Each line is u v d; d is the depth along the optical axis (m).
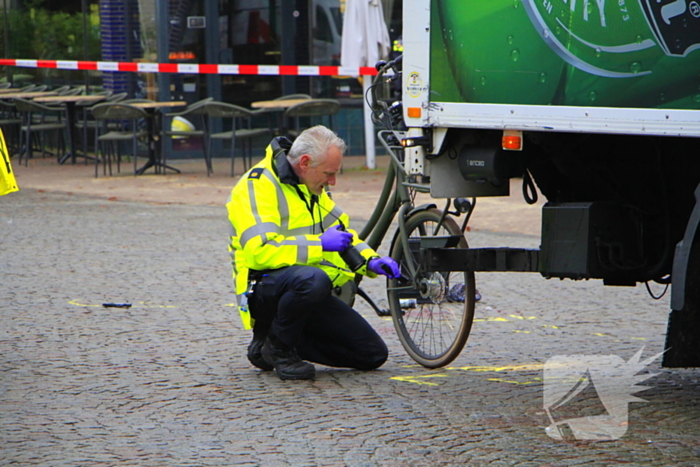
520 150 16.47
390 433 15.04
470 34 16.12
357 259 18.17
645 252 16.38
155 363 19.48
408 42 17.06
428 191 17.86
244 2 66.50
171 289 27.09
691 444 14.35
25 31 71.31
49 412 16.17
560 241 16.11
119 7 66.38
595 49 14.62
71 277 28.72
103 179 56.31
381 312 20.28
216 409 16.38
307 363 18.53
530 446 14.36
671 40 13.83
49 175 58.72
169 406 16.55
